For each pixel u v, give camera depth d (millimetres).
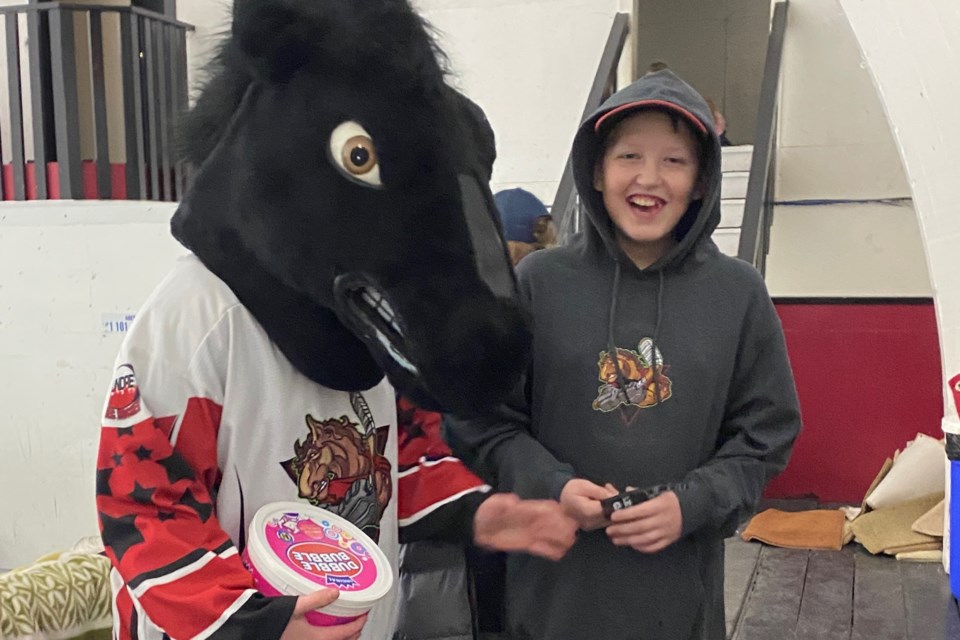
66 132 4363
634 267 1470
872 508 3615
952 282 2629
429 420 1248
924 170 2631
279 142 900
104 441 929
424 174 885
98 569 1989
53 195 4680
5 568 4066
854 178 5258
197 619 866
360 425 1098
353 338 1001
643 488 1362
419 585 1412
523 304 975
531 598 1456
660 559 1420
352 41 875
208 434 964
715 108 5273
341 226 886
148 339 959
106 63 5449
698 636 1450
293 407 1008
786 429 1474
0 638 1774
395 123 873
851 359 4055
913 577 2992
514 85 5484
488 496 1195
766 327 1485
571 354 1442
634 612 1415
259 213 917
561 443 1445
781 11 5086
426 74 893
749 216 3727
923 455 3604
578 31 5391
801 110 5305
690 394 1413
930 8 2582
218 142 973
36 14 4434
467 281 900
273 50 883
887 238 5234
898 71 2639
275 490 1007
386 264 885
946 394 2691
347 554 984
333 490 1058
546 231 2965
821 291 5363
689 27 6527
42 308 3891
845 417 4078
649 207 1447
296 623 885
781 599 2814
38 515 4004
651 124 1439
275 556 928
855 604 2756
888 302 3988
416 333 896
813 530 3506
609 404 1426
